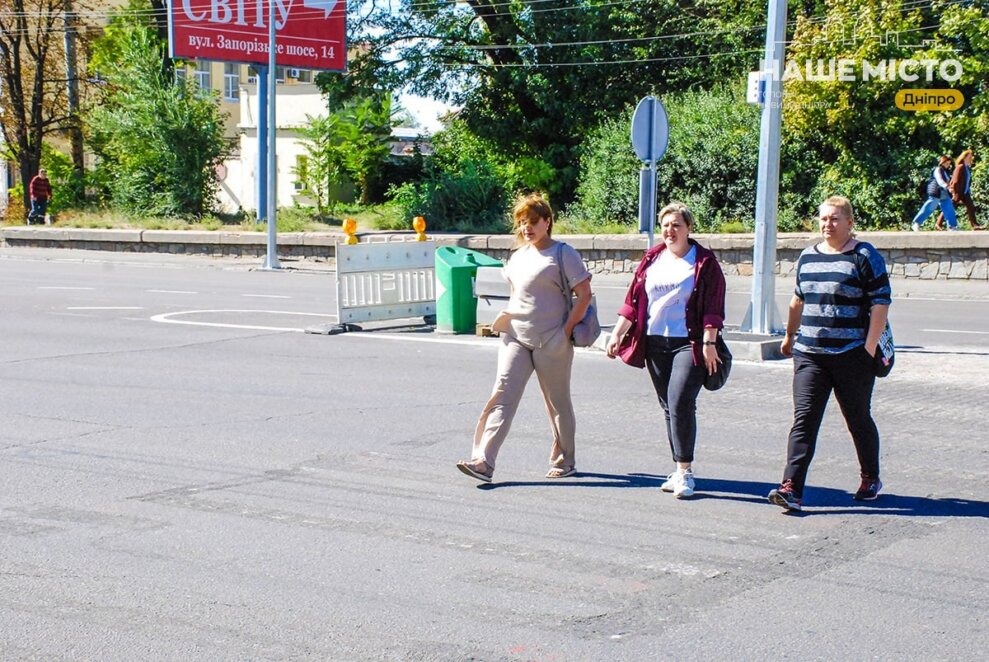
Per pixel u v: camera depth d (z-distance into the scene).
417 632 4.56
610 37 32.78
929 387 10.43
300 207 34.75
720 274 6.72
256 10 32.38
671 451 7.39
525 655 4.33
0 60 39.06
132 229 31.03
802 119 24.27
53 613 4.75
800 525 6.17
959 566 5.47
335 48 33.69
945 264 20.92
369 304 14.34
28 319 15.35
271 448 7.95
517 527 6.09
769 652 4.38
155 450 7.86
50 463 7.48
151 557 5.51
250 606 4.84
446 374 11.10
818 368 6.44
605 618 4.73
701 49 32.50
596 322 7.07
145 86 33.78
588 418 9.11
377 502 6.57
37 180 34.84
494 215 31.20
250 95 41.47
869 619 4.74
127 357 12.10
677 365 6.74
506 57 34.22
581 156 30.72
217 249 29.22
